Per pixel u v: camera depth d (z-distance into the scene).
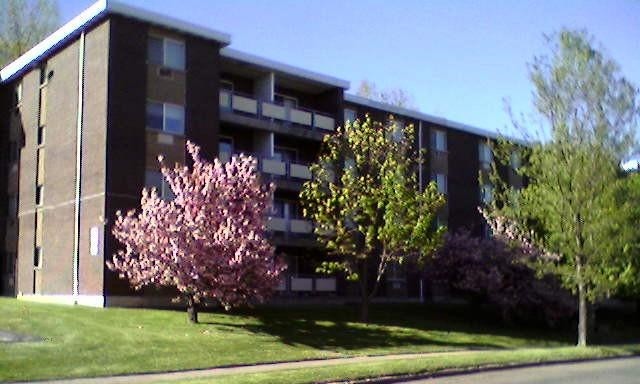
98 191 26.62
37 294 30.48
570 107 24.73
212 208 22.17
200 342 20.06
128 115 27.25
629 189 25.17
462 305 38.47
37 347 17.73
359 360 19.28
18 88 34.12
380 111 39.41
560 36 24.88
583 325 25.33
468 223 43.47
